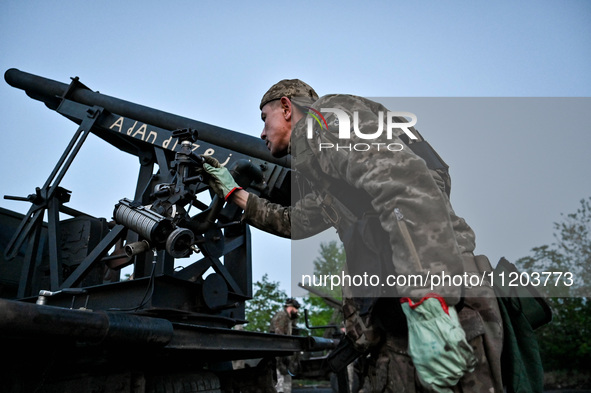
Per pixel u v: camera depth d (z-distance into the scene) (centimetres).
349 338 166
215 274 283
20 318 117
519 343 136
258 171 285
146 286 255
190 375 222
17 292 338
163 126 356
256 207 203
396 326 141
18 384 151
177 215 215
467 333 125
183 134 222
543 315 142
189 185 218
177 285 268
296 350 290
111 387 176
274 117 189
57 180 340
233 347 220
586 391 809
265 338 254
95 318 140
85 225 342
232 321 294
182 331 185
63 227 351
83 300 276
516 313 138
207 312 277
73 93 398
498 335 127
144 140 346
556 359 960
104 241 302
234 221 319
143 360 194
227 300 302
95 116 363
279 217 199
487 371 123
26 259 328
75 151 351
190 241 210
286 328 677
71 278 299
